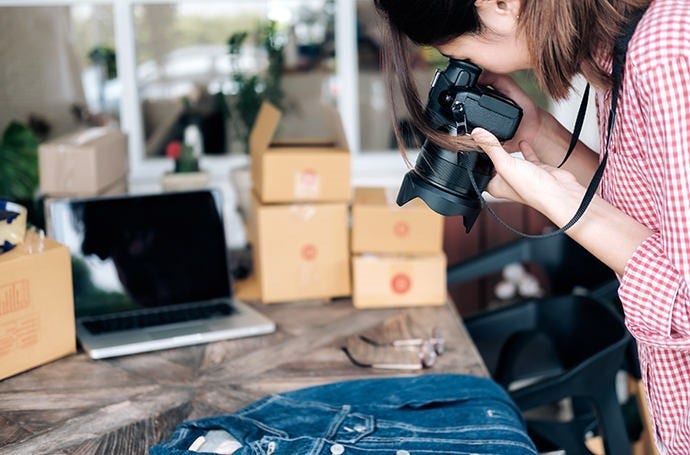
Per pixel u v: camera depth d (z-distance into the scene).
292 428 1.39
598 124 1.28
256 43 2.76
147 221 2.01
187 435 1.38
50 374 1.70
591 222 1.19
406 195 1.37
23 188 2.57
